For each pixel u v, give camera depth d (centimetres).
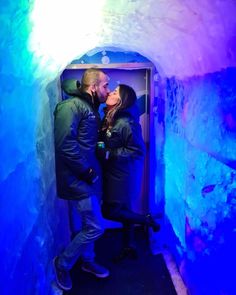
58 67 188
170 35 140
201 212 152
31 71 138
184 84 178
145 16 124
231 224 113
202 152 147
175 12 111
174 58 171
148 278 209
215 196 130
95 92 184
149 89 246
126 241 231
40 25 115
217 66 120
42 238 171
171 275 207
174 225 217
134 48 214
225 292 123
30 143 150
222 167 121
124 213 215
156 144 250
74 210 262
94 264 212
